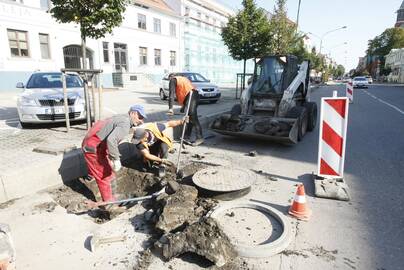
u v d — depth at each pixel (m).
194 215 3.54
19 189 4.14
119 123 3.79
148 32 30.59
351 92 16.91
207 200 4.02
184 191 3.74
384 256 2.93
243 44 14.97
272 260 2.86
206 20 43.28
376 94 24.72
